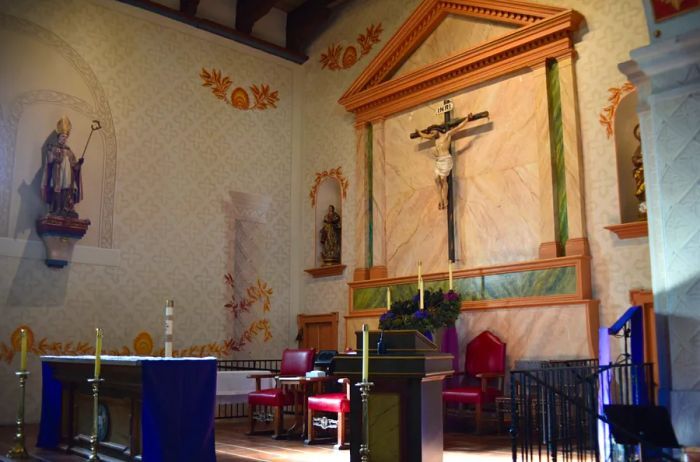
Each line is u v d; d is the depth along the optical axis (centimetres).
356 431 455
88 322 925
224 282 1063
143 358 530
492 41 895
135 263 977
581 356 773
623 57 800
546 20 841
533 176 861
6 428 825
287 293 1140
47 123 924
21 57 912
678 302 564
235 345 1066
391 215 1033
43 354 884
